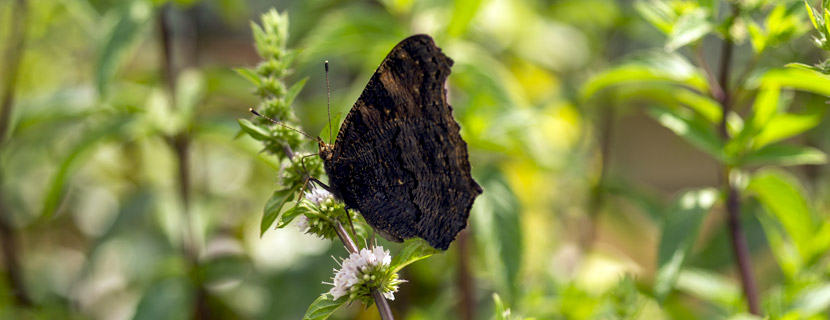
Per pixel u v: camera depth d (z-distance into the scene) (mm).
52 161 993
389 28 765
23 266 956
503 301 742
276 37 672
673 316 762
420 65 656
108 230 845
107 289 902
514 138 776
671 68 713
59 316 868
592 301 754
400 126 659
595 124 977
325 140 670
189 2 763
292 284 817
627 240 990
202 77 780
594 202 884
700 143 709
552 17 980
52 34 1000
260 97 672
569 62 1008
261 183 990
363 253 649
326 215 658
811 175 862
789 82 696
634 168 1205
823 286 713
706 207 710
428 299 870
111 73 735
